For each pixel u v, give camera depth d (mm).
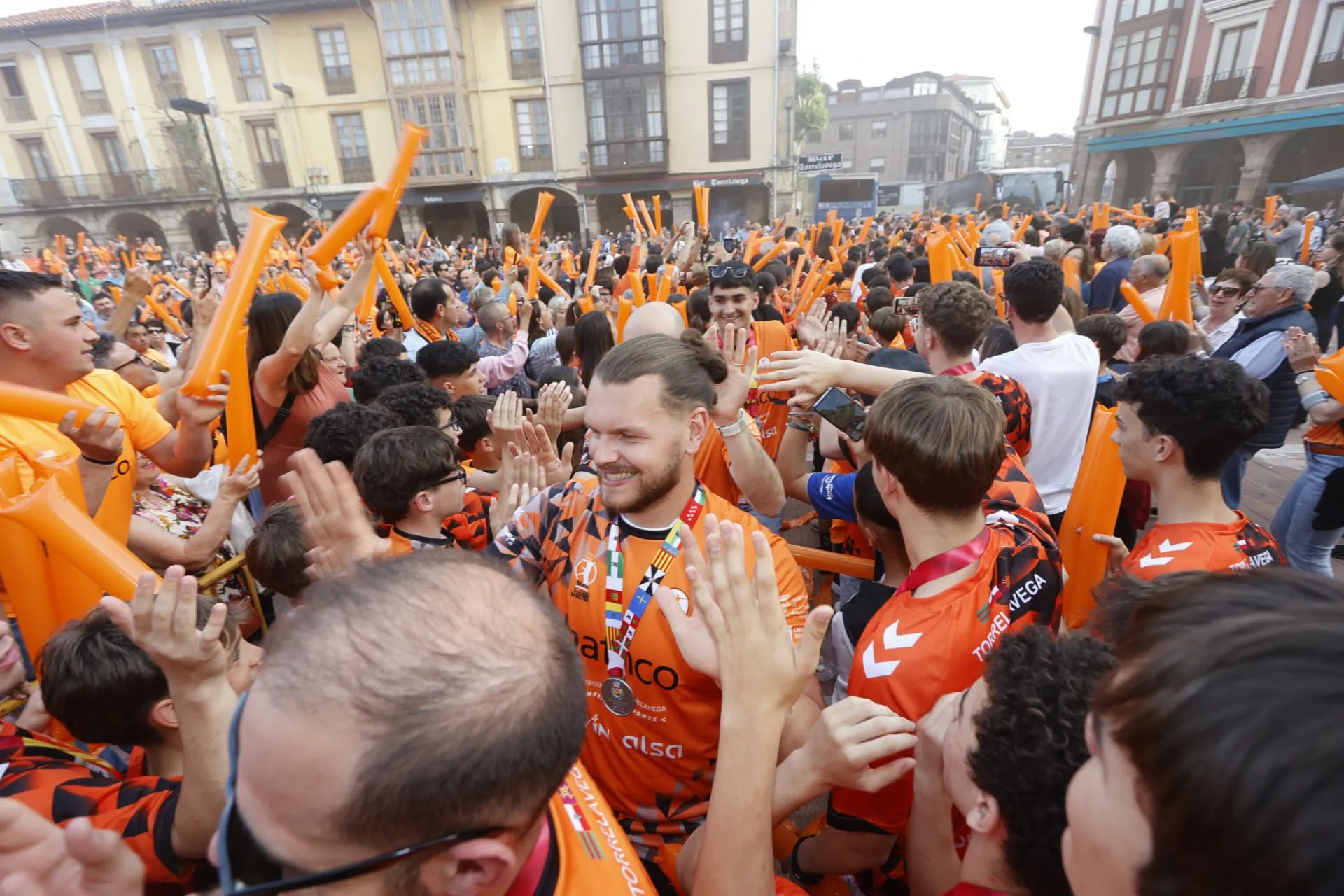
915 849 1027
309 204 26234
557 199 27703
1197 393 1509
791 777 946
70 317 1827
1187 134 24203
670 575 1236
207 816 934
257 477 2109
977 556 1262
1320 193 21375
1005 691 785
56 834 660
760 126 24562
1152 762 414
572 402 3240
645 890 758
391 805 504
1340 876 309
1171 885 412
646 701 1261
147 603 881
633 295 4180
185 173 25641
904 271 6535
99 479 1784
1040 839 717
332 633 548
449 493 1852
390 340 3965
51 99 25859
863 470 1676
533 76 24766
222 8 23875
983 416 1226
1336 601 440
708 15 23781
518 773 544
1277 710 360
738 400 1744
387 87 24484
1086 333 3486
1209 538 1545
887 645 1231
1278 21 21469
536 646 591
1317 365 1714
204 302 2814
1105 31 27094
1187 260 3494
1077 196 29391
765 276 5078
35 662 1506
